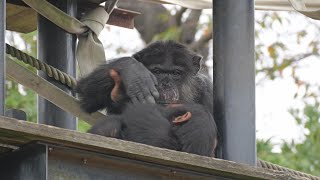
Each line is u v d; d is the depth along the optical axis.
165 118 10.49
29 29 14.34
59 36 12.98
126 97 11.27
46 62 12.95
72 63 13.04
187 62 12.71
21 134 7.91
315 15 11.55
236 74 10.12
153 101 10.85
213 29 10.34
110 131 10.41
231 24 10.19
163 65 12.55
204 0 14.79
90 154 8.31
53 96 11.73
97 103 11.95
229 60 10.15
